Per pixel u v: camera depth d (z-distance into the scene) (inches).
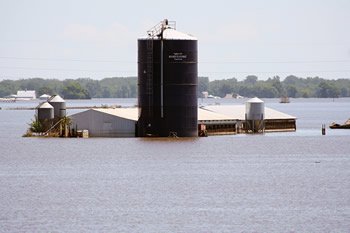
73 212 6904.5
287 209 7042.3
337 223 6427.2
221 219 6589.6
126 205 7258.9
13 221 6525.6
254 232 6122.1
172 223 6437.0
